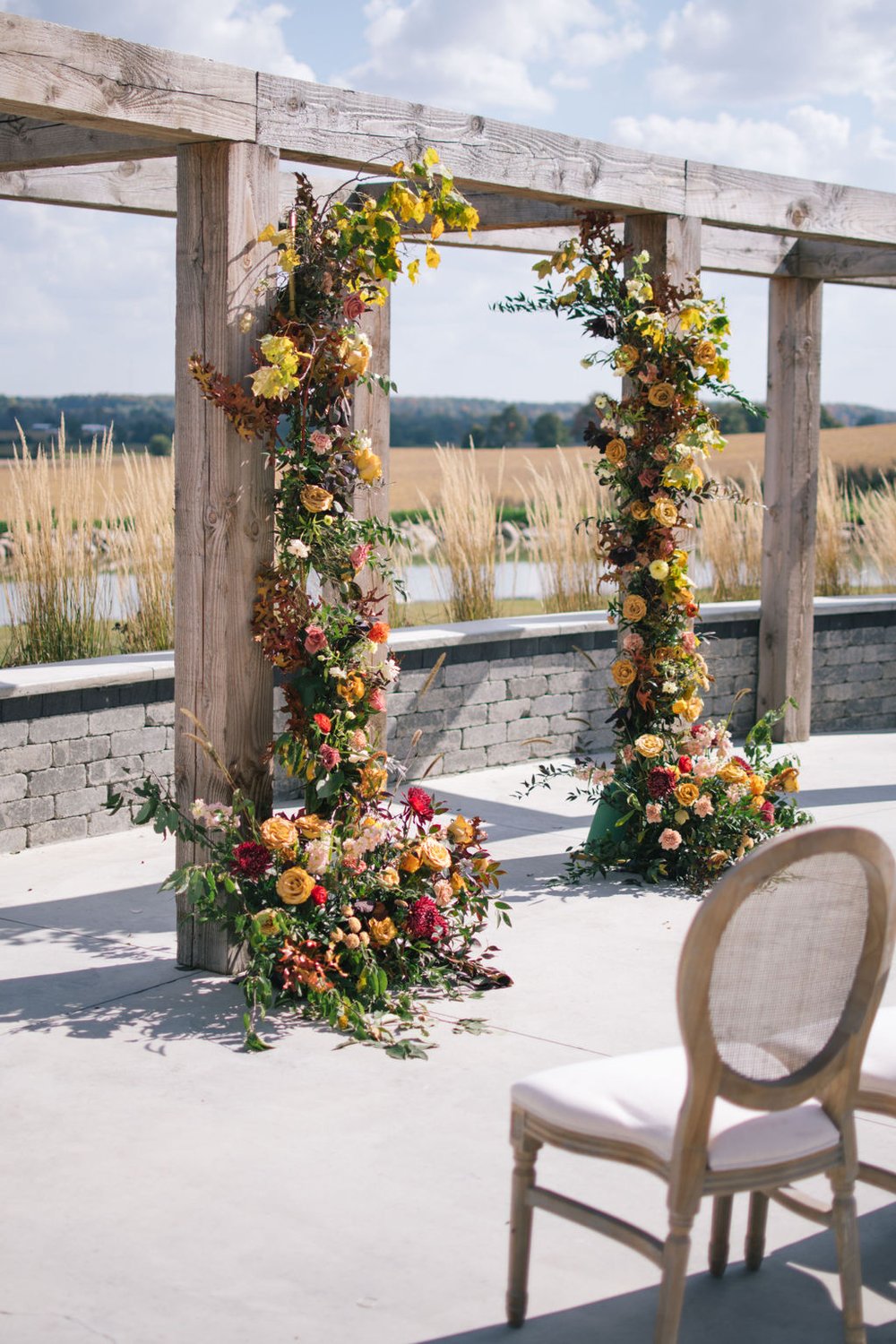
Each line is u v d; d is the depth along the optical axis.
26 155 4.93
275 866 4.05
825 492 9.53
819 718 8.80
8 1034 3.75
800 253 7.84
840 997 2.28
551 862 5.62
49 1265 2.62
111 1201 2.87
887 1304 2.55
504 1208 2.87
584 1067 2.44
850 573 9.70
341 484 4.18
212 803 4.14
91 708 5.88
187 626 4.12
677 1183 2.15
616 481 5.32
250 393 4.01
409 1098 3.38
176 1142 3.13
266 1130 3.21
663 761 5.34
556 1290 2.57
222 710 4.08
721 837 5.27
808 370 8.03
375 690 4.25
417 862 4.13
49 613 6.68
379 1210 2.85
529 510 8.86
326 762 4.12
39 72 3.45
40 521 6.63
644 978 4.26
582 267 5.34
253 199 3.97
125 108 3.63
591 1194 2.95
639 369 5.16
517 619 7.86
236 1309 2.48
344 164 4.34
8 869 5.41
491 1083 3.47
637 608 5.27
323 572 4.18
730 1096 2.15
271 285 4.04
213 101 3.84
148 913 4.87
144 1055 3.62
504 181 4.77
